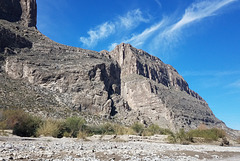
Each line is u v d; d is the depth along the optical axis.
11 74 74.25
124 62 179.75
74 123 29.05
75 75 86.25
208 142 30.39
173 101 142.62
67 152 10.26
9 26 98.88
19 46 89.06
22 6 124.12
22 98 59.16
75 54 108.31
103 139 24.23
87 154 10.05
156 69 199.38
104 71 105.31
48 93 73.50
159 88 155.25
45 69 82.31
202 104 194.00
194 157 12.04
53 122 27.34
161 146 18.20
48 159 7.95
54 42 112.81
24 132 23.41
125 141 23.97
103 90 87.69
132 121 81.94
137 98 132.62
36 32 113.81
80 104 76.00
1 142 13.02
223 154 14.83
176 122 106.12
